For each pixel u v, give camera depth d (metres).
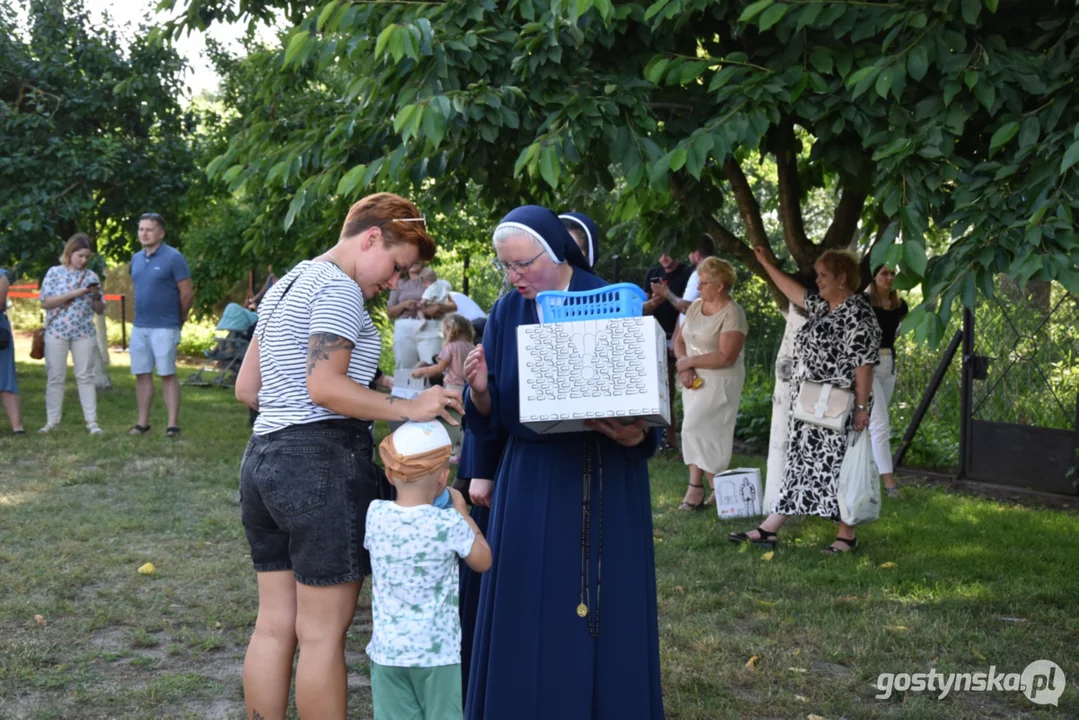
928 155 4.02
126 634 4.46
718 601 5.11
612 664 3.06
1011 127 3.95
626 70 4.80
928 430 9.59
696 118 4.73
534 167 4.23
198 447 8.99
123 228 12.38
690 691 3.98
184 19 6.66
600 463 3.11
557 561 3.06
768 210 9.33
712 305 7.16
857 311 5.93
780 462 6.93
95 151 11.25
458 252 14.77
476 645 3.19
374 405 2.85
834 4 4.37
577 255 3.18
